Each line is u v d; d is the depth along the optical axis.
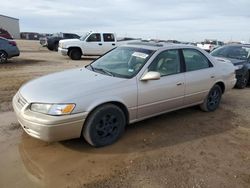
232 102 6.88
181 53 5.06
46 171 3.32
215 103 5.95
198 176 3.34
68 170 3.36
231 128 5.00
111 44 18.05
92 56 19.11
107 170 3.38
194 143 4.28
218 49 9.96
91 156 3.71
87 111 3.63
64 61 16.09
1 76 9.47
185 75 4.98
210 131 4.80
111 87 3.92
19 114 3.66
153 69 4.46
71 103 3.51
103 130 3.92
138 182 3.16
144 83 4.29
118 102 3.99
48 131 3.43
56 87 3.82
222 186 3.17
